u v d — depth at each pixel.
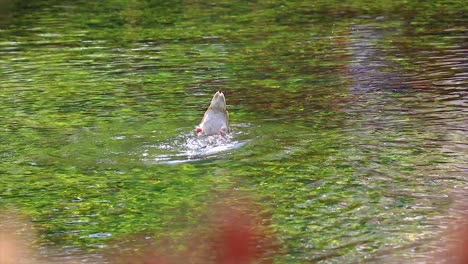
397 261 22.92
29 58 51.66
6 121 37.50
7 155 32.88
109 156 32.28
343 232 25.00
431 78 43.72
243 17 64.75
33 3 74.00
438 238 24.22
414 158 31.16
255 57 50.25
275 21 62.50
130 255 24.00
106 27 62.22
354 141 33.38
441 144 32.69
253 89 42.47
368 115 37.12
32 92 42.97
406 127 35.06
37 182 30.09
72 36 58.75
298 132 34.66
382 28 58.28
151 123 36.38
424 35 55.28
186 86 43.47
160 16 66.38
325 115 37.22
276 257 23.47
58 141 34.28
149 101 40.44
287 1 72.00
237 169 30.53
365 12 65.19
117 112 38.53
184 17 65.56
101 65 49.16
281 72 46.12
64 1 75.00
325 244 24.23
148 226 25.95
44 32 60.66
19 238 25.44
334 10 66.62
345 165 30.62
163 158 31.92
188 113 37.94
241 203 27.36
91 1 75.06
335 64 47.75
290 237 24.72
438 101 39.12
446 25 58.59
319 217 26.12
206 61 49.50
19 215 27.22
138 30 60.56
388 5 68.12
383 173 29.70
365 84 42.88
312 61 48.78
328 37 55.66
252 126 35.59
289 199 27.61
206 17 65.25
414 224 25.34
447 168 30.02
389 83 42.97
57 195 28.86
